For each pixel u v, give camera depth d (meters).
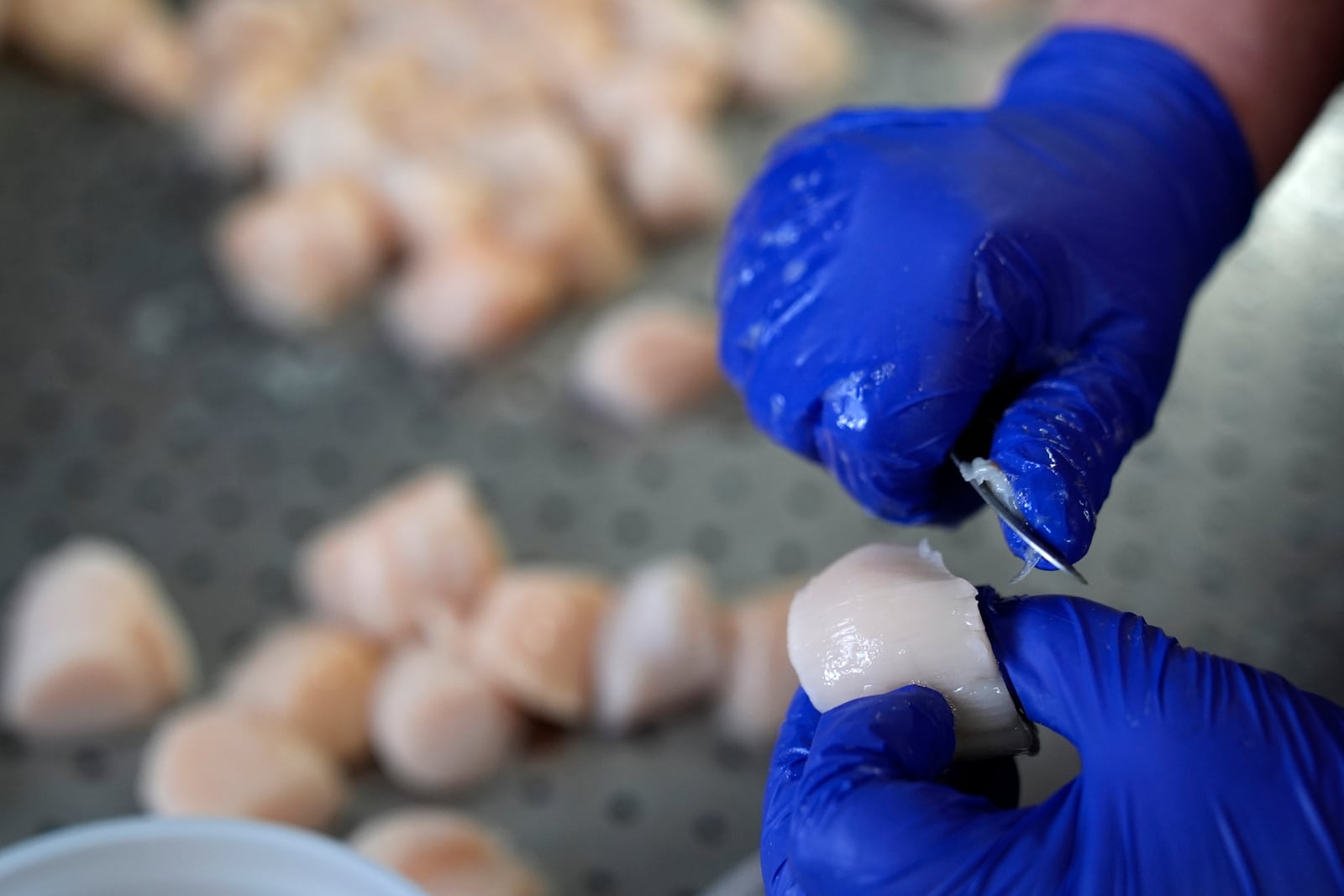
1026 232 0.52
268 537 0.70
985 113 0.56
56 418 0.73
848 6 0.86
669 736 0.66
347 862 0.52
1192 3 0.58
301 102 0.81
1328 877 0.47
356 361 0.75
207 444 0.72
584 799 0.64
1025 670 0.49
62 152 0.81
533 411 0.73
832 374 0.52
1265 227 0.72
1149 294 0.54
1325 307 0.70
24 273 0.77
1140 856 0.48
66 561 0.67
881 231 0.53
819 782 0.48
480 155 0.78
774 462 0.72
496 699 0.65
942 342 0.52
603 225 0.76
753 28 0.82
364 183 0.77
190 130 0.82
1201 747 0.48
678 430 0.73
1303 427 0.67
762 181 0.56
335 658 0.67
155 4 0.87
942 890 0.47
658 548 0.70
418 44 0.83
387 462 0.72
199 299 0.76
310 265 0.75
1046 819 0.48
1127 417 0.53
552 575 0.67
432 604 0.68
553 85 0.82
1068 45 0.59
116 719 0.66
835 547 0.69
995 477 0.50
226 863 0.53
